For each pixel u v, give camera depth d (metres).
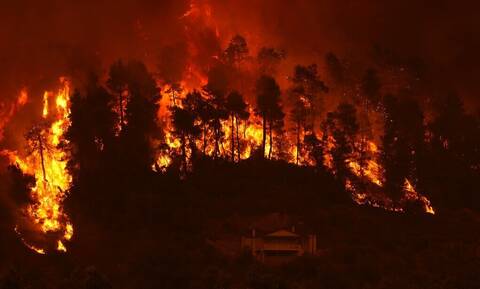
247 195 129.50
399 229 126.12
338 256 113.44
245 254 112.38
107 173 129.25
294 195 129.50
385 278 105.88
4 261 117.75
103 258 117.88
